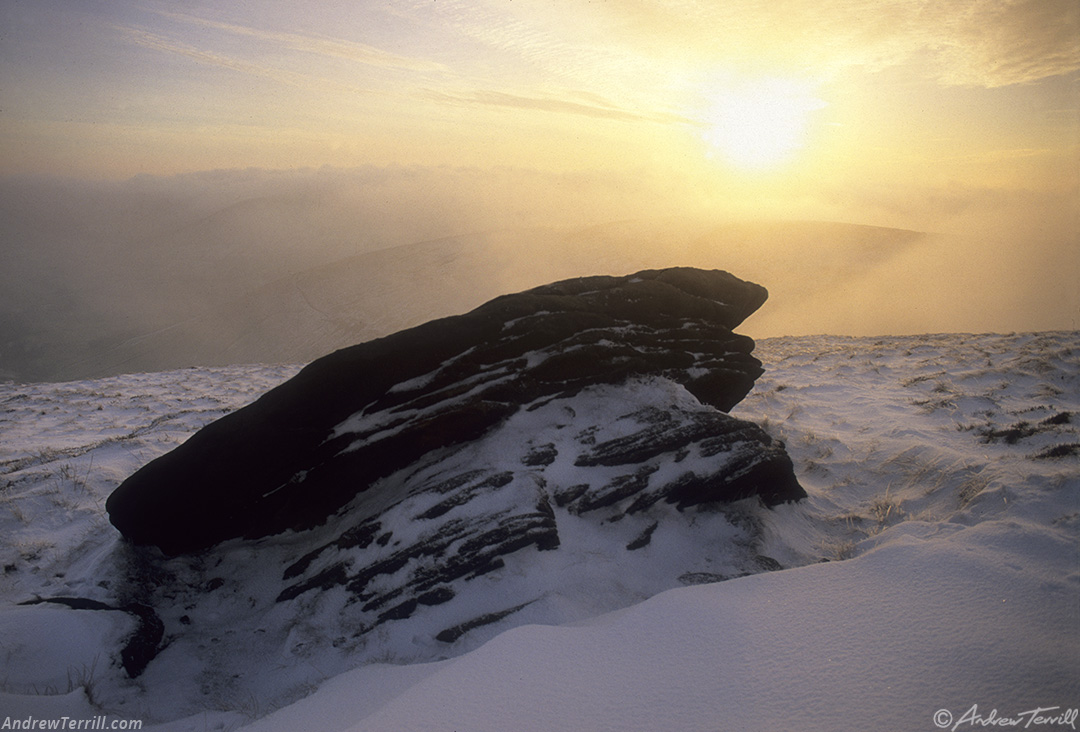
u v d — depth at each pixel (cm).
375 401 689
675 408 789
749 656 391
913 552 500
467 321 729
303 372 660
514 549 612
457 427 720
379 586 607
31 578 725
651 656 401
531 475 675
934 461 846
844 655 380
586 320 805
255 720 461
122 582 649
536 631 446
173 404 1691
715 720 336
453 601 580
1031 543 489
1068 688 322
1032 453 757
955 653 366
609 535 664
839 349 2117
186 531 682
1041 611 398
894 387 1353
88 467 1048
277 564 698
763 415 1217
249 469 664
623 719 344
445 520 632
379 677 468
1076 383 1174
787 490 780
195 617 640
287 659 570
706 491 720
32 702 453
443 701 372
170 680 555
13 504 888
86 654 538
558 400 782
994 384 1248
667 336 892
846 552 661
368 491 727
